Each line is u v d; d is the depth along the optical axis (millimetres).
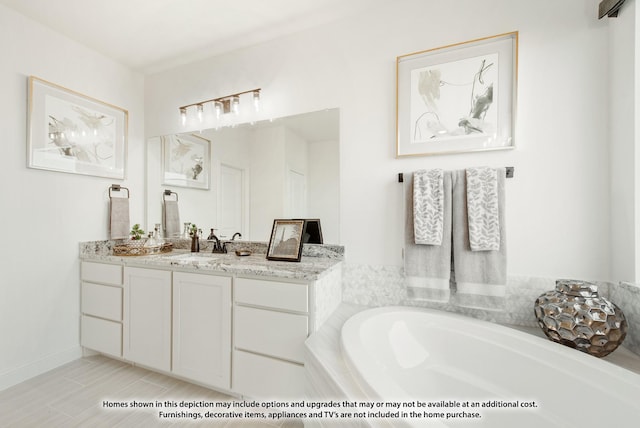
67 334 1997
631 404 889
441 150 1585
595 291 1179
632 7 1172
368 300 1751
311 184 1895
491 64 1500
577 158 1366
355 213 1786
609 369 976
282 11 1751
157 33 1961
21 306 1769
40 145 1839
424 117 1626
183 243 2334
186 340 1665
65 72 1982
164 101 2430
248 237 2082
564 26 1381
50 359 1896
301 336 1386
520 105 1449
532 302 1432
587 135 1350
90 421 1430
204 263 1669
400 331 1460
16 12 1742
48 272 1897
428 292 1504
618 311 1130
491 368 1262
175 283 1701
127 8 1717
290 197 1951
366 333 1327
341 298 1802
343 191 1812
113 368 1926
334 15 1796
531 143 1435
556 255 1401
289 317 1413
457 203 1475
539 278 1422
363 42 1772
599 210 1336
